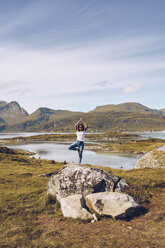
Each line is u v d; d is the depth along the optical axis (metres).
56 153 98.88
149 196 14.09
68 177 14.36
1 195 18.23
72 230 9.77
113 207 11.05
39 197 16.83
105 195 11.99
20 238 9.36
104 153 95.94
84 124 13.91
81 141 13.83
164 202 13.05
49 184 15.92
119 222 10.20
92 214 11.16
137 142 147.50
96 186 13.24
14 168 38.97
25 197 17.12
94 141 195.88
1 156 56.94
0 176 28.55
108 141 192.75
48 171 34.59
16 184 23.52
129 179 18.02
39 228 10.45
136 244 7.84
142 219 10.38
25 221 11.66
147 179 18.30
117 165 62.56
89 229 9.70
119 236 8.66
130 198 11.88
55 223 10.96
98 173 14.01
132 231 9.06
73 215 11.34
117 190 13.38
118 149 108.75
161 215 10.78
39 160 61.62
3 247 8.61
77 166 15.02
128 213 10.73
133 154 91.06
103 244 8.04
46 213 12.80
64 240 8.75
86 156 85.56
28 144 166.62
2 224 11.50
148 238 8.29
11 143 182.12
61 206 12.38
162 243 7.78
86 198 12.23
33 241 8.92
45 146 144.50
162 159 32.19
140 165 35.81
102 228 9.66
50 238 9.08
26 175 29.89
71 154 94.06
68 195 13.69
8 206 14.81
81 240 8.57
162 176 21.36
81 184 13.59
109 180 13.67
